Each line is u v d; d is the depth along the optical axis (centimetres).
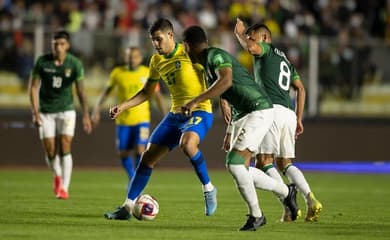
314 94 6053
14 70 5731
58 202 3469
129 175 4294
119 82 4269
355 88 6106
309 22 6669
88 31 5750
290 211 2781
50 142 3725
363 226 2727
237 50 5847
